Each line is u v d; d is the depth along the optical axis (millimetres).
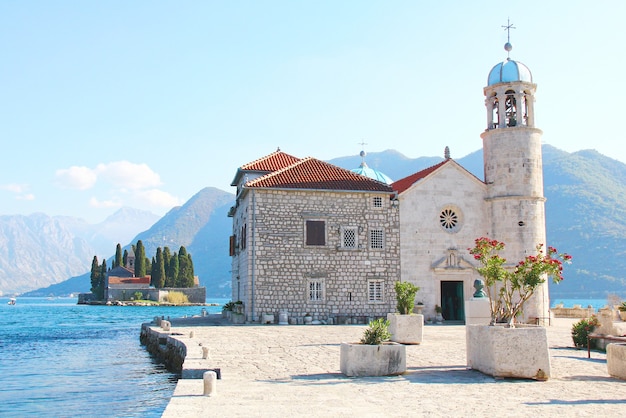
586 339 25516
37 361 35750
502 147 47188
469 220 48406
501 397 14039
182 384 15531
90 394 24141
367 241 46781
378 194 47344
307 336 31812
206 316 58469
